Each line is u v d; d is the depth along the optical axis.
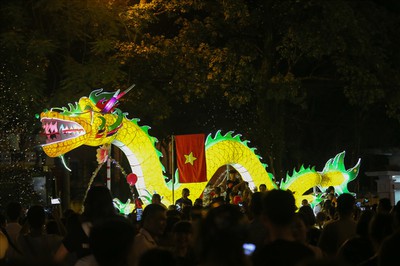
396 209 7.66
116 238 5.48
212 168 24.42
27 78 23.72
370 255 7.68
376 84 29.06
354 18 28.12
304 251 5.55
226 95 28.38
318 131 37.81
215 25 29.45
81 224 7.86
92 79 25.05
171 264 5.18
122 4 27.73
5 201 23.81
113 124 20.66
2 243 9.11
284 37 29.12
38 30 24.62
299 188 27.06
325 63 33.06
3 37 23.42
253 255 5.64
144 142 22.39
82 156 35.72
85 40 26.45
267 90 28.59
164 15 31.52
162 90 29.80
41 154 27.22
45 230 12.06
